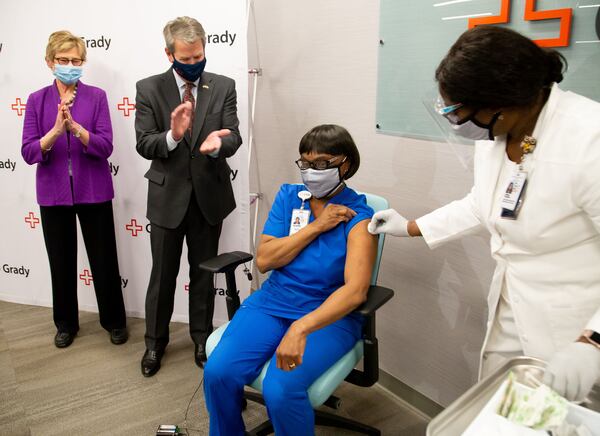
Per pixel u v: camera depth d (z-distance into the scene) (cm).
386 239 208
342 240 160
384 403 212
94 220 243
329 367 148
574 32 129
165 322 235
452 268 181
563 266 109
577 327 110
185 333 269
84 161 232
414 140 184
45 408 207
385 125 196
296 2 231
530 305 115
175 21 196
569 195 101
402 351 211
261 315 164
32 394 216
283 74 252
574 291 109
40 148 222
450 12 161
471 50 96
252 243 287
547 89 105
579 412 78
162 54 240
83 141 224
